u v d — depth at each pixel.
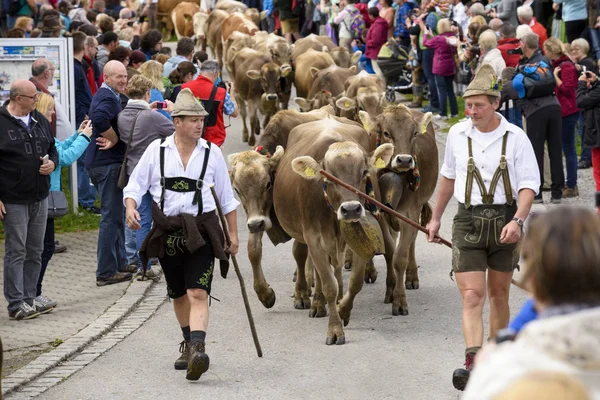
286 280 13.66
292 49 26.25
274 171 11.62
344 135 11.52
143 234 13.31
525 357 3.44
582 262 3.62
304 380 9.37
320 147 10.94
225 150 23.53
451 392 8.89
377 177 11.52
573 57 18.80
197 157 9.26
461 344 10.43
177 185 9.19
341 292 11.91
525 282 3.85
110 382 9.45
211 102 16.22
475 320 8.23
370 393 8.93
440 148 21.89
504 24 20.14
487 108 8.42
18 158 11.10
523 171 8.43
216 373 9.67
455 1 26.16
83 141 12.16
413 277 12.98
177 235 9.16
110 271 13.36
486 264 8.56
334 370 9.65
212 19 34.12
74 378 9.61
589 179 18.91
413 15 25.78
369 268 13.41
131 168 12.87
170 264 9.38
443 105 24.61
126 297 12.69
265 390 9.08
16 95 11.07
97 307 12.25
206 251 9.22
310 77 23.12
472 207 8.51
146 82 13.17
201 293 9.16
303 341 10.74
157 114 12.92
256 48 25.56
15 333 11.13
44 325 11.47
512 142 8.45
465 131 8.58
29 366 9.85
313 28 34.34
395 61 27.06
